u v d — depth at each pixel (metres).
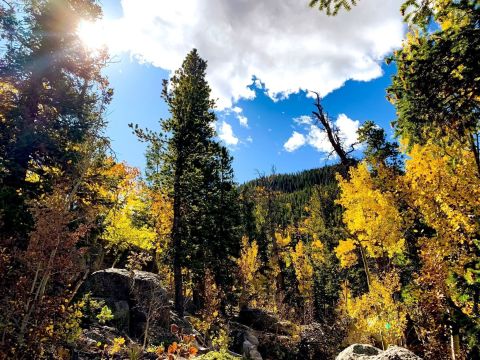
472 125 4.63
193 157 21.53
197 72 26.22
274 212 37.09
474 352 7.92
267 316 22.27
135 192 21.70
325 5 4.99
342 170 15.36
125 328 11.94
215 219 25.20
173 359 9.24
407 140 5.41
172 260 20.34
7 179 10.11
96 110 12.55
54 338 6.91
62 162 11.23
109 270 13.74
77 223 10.36
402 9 4.42
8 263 6.95
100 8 13.41
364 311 13.52
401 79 4.41
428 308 8.47
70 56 12.69
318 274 39.00
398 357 7.32
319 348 19.34
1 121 10.55
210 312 16.69
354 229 13.02
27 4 12.99
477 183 7.43
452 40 3.90
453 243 8.00
